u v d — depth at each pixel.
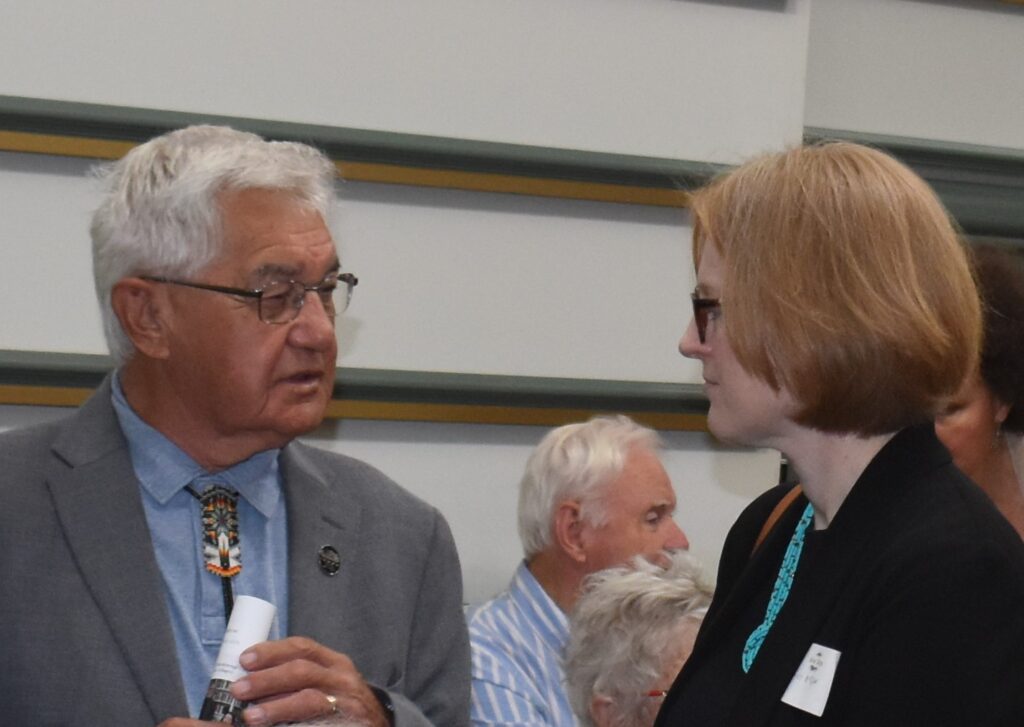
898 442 1.80
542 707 3.21
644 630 2.50
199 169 2.29
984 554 1.67
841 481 1.84
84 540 2.27
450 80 3.77
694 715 1.91
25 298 3.38
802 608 1.80
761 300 1.77
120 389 2.45
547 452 3.38
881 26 4.65
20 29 3.37
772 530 2.02
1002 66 4.83
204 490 2.38
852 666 1.71
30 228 3.38
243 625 2.14
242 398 2.27
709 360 1.91
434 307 3.76
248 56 3.57
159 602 2.26
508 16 3.82
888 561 1.71
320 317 2.31
